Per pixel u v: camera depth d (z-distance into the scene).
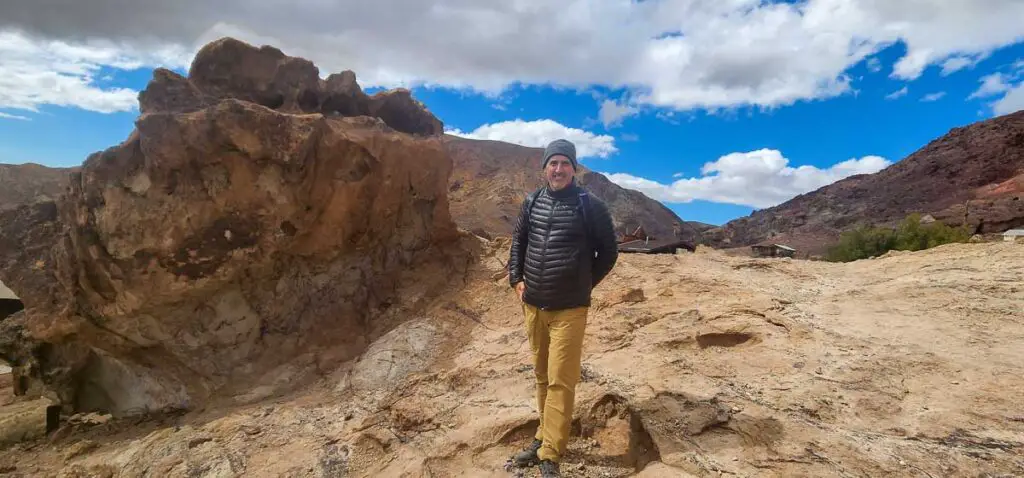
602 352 5.16
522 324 6.10
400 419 4.24
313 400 5.14
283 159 5.52
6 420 5.82
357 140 6.23
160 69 5.73
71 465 4.72
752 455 3.23
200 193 5.46
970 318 5.16
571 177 3.41
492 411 4.21
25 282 6.00
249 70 6.32
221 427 4.73
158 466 4.27
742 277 7.39
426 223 7.85
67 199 5.57
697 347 5.14
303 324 6.35
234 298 6.03
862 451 3.13
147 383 5.96
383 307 6.88
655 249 29.88
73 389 6.29
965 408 3.59
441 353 5.75
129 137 5.44
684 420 3.64
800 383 4.13
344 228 6.50
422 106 8.45
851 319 5.46
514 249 3.71
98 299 5.58
